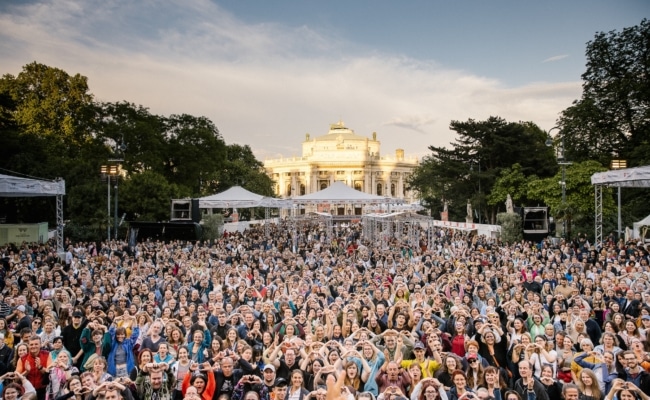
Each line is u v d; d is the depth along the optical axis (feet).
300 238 117.60
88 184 130.62
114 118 173.27
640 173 72.23
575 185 123.95
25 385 22.98
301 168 449.48
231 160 282.15
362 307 36.17
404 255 83.82
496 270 55.67
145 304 37.93
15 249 80.33
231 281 49.83
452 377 23.08
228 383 24.02
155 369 23.61
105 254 78.84
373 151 503.20
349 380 24.26
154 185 145.89
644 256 68.13
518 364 25.32
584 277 48.26
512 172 163.02
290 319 31.96
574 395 21.34
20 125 148.05
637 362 23.93
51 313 33.45
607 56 146.51
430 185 206.90
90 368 26.68
